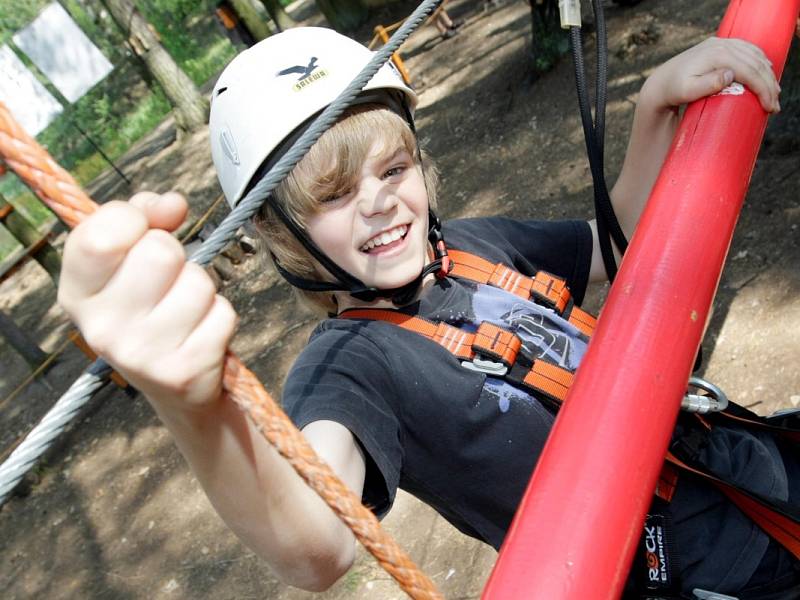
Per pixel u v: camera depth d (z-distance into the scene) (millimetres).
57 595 4312
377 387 1084
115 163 14320
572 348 1229
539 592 549
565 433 651
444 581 2916
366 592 3072
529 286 1308
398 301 1225
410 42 9211
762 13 1312
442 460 1115
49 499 5219
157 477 4809
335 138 1144
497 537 1160
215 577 3746
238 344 5688
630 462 626
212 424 617
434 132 6477
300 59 1251
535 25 5715
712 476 1139
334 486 528
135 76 15812
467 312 1246
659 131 1370
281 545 766
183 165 11102
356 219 1171
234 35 10297
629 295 764
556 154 5129
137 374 493
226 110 1289
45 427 473
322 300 1353
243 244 6531
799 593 1145
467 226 1457
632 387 673
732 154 963
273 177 670
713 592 1103
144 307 479
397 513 3352
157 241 480
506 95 6180
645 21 5512
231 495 692
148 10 17062
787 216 3248
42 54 9977
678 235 824
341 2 11828
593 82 5352
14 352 8320
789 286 2959
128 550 4328
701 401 1201
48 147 14805
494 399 1134
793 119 3439
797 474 1292
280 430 525
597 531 581
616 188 1516
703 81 1142
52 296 9484
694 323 753
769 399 2625
